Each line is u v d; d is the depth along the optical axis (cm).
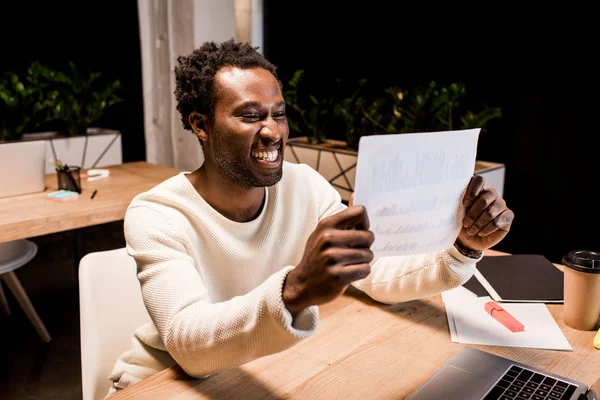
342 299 110
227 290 102
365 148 71
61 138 327
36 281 286
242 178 91
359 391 79
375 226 77
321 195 114
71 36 353
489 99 272
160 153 351
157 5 327
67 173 207
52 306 258
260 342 71
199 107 92
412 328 98
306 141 341
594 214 246
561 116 249
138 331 102
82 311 111
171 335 80
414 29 289
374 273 107
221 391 80
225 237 98
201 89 91
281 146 92
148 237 92
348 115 306
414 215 80
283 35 350
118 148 356
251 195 98
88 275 114
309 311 71
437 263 99
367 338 94
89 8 354
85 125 345
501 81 265
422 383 81
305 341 93
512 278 117
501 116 270
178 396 79
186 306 82
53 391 191
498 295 109
